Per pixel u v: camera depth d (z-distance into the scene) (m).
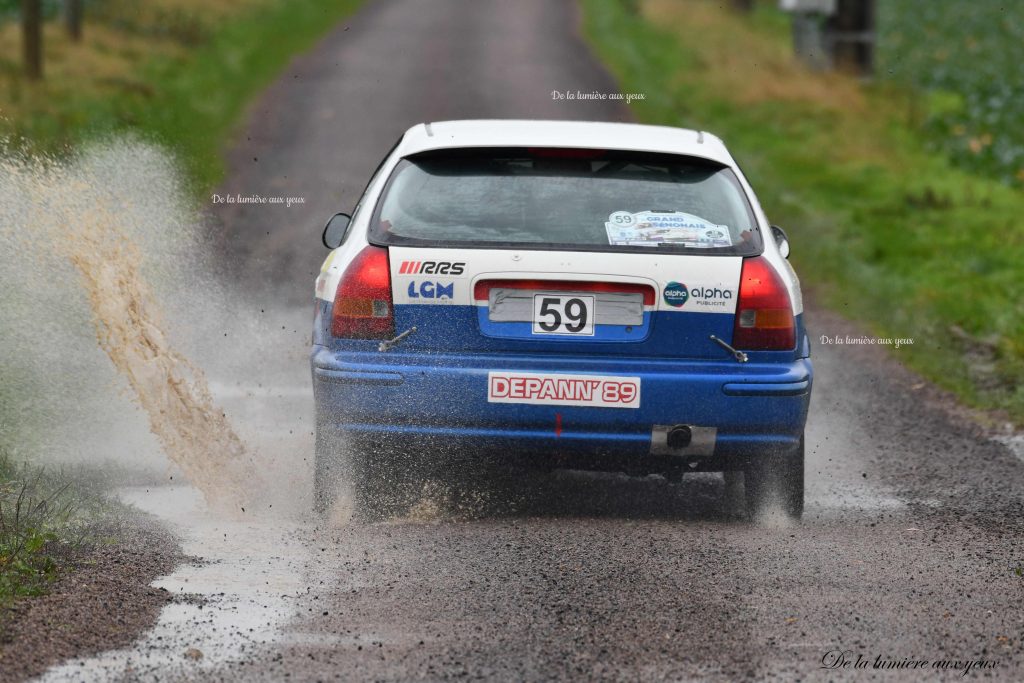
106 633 16.12
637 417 21.19
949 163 83.69
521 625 16.81
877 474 26.72
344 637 16.31
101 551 19.19
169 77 100.12
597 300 21.38
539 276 21.20
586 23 147.38
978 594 18.34
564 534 21.11
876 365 38.84
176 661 15.38
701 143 23.69
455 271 21.31
